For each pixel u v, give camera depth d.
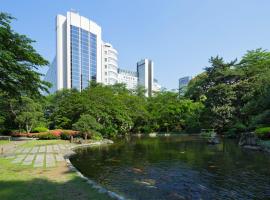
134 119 53.41
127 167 15.70
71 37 80.25
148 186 11.27
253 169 14.57
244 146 26.05
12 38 16.61
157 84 164.50
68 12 80.38
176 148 25.89
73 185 9.08
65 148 24.59
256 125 29.42
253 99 31.66
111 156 20.52
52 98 55.97
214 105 42.31
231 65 46.06
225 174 13.45
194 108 52.12
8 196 7.63
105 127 40.75
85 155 21.17
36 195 7.77
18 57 17.53
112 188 10.95
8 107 41.84
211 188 10.93
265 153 20.94
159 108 58.25
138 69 155.12
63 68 79.75
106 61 96.88
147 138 42.72
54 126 47.50
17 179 10.05
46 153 20.12
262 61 42.44
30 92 20.50
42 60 18.75
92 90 42.22
